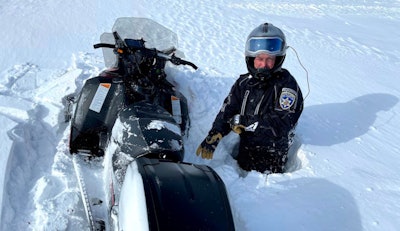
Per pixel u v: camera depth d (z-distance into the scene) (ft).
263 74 10.00
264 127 10.51
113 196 7.61
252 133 10.76
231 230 6.24
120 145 8.27
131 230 6.06
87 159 10.12
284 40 9.94
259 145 10.80
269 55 9.75
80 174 9.18
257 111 10.50
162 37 12.30
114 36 10.99
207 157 10.24
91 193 8.96
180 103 11.34
